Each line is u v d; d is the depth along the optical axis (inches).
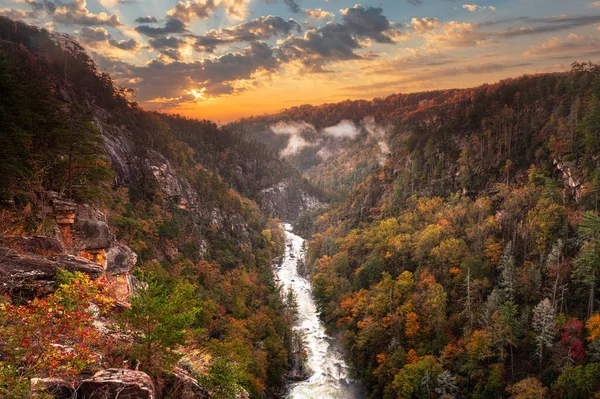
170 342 569.3
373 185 6707.7
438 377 2564.0
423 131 6712.6
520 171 4547.2
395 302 3363.7
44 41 5354.3
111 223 2849.4
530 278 2999.5
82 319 482.0
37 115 1706.4
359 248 4835.1
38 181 1354.6
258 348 2785.4
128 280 1432.1
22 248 723.4
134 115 5797.2
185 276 3280.0
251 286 4121.6
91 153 1824.6
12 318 443.5
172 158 5502.0
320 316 4121.6
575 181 3791.8
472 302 3105.3
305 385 2901.1
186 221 4475.9
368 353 3196.4
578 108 4355.3
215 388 669.3
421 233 4084.6
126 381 452.8
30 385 380.2
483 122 5536.4
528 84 6343.5
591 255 2655.0
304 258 6510.8
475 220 4128.9
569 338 2479.1
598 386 2167.8
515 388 2331.4
